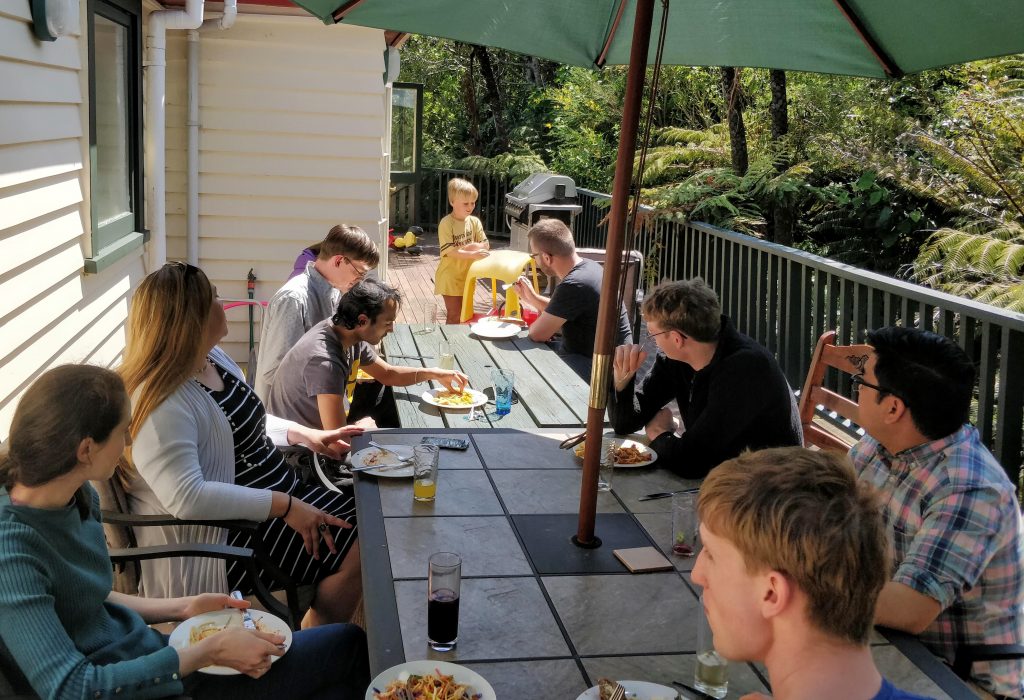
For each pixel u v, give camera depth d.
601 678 1.80
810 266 5.62
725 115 11.02
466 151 18.11
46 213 4.04
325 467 3.86
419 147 12.66
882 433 2.41
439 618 1.93
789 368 6.00
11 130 3.57
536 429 3.57
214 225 6.89
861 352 3.53
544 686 1.84
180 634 2.22
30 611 1.93
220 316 2.90
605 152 15.42
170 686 2.00
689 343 3.23
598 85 15.03
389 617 2.07
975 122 7.92
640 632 2.06
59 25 3.90
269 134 6.81
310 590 3.09
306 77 6.76
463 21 3.28
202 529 2.93
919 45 3.04
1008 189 7.78
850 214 9.07
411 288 11.09
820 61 3.35
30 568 1.96
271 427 3.62
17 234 3.68
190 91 6.60
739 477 1.30
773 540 1.22
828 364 3.62
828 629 1.22
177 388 2.83
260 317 7.04
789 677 1.25
